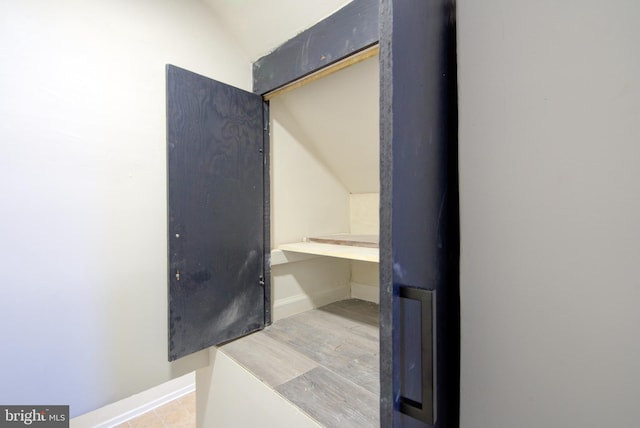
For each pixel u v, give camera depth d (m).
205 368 1.48
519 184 0.69
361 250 1.49
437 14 0.66
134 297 1.20
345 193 2.19
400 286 0.50
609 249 0.60
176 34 1.31
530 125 0.68
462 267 0.78
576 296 0.63
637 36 0.56
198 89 1.31
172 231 1.23
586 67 0.61
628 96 0.57
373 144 1.71
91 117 1.09
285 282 1.76
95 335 1.11
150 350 1.25
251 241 1.53
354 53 1.17
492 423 0.75
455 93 0.76
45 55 1.00
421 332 0.53
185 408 2.47
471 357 0.77
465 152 0.76
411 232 0.54
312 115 1.73
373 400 1.00
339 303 2.04
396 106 0.48
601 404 0.61
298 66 1.36
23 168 0.96
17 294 0.96
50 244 1.02
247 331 1.51
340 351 1.34
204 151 1.33
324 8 1.23
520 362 0.70
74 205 1.06
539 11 0.66
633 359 0.58
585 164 0.62
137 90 1.20
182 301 1.26
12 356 0.95
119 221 1.16
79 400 1.08
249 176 1.52
